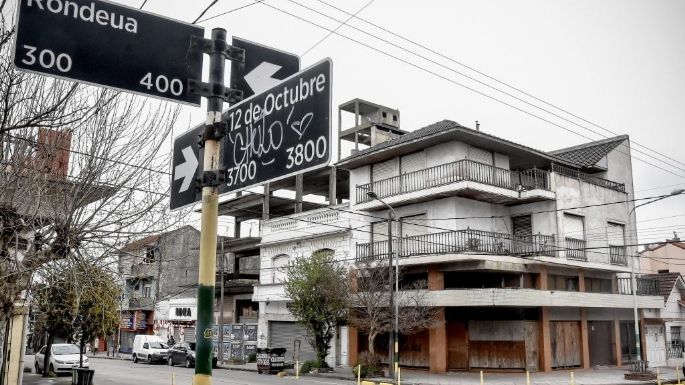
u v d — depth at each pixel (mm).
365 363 25781
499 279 27375
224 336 37250
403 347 28375
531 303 25641
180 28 4465
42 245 7637
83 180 7383
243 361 35250
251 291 37719
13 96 6434
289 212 42656
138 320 47844
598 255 29969
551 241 27797
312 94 3994
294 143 4059
